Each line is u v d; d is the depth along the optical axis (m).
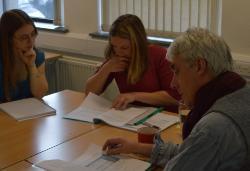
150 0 3.19
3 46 2.40
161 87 2.36
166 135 1.83
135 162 1.54
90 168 1.49
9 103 2.31
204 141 1.12
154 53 2.36
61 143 1.76
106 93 3.29
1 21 2.42
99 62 3.55
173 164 1.17
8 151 1.69
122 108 2.15
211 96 1.22
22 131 1.91
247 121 1.12
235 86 1.20
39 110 2.18
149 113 2.08
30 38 2.45
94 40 3.56
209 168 1.12
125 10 3.38
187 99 1.30
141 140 1.70
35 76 2.53
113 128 1.93
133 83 2.35
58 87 3.93
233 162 1.12
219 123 1.11
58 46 3.89
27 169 1.52
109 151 1.61
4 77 2.43
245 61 2.67
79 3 3.64
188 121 1.32
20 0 4.42
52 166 1.50
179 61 1.24
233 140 1.10
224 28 2.76
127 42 2.25
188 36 1.23
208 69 1.21
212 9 2.89
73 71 3.75
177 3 3.05
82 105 2.22
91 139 1.79
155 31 3.22
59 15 3.95
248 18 2.64
